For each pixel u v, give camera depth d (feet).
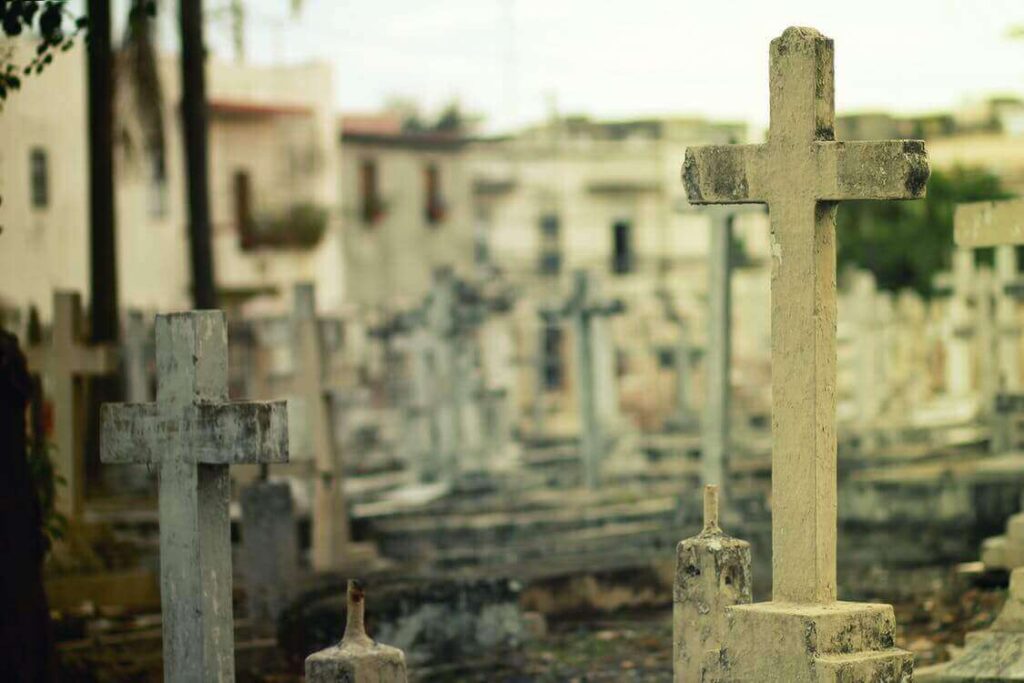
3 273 157.58
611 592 60.13
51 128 164.35
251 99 211.82
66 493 61.67
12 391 36.78
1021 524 52.24
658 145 247.29
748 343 193.26
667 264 247.09
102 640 52.06
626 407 175.11
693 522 73.56
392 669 30.60
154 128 96.27
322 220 210.59
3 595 36.55
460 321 104.73
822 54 29.94
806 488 29.63
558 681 47.19
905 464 94.48
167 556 32.65
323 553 67.00
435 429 104.63
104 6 83.46
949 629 49.75
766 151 30.17
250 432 31.48
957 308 136.05
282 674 48.39
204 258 93.56
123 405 32.96
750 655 29.45
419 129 270.05
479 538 79.82
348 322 150.82
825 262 29.89
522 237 248.93
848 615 28.86
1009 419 93.56
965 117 224.33
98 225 84.53
